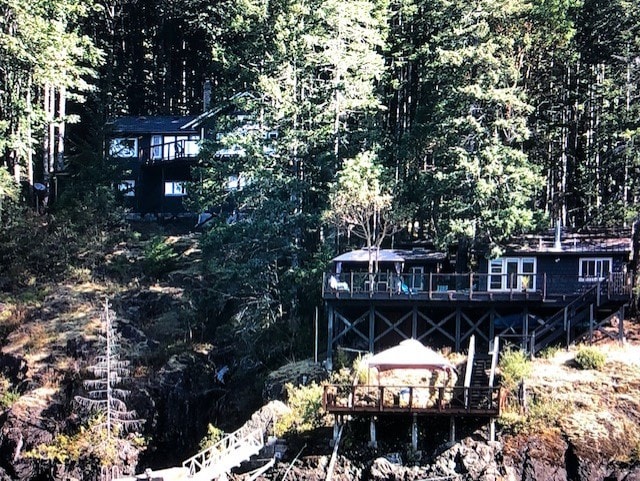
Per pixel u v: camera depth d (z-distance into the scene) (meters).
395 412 34.31
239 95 52.62
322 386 39.22
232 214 54.53
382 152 50.38
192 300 49.62
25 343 46.81
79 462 39.50
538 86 52.88
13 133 54.19
